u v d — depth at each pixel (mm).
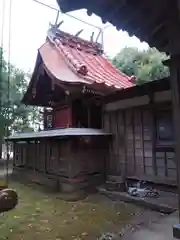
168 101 7168
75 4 2322
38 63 10664
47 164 10281
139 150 8094
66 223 5410
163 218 3994
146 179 7762
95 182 8961
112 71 11828
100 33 13148
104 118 9531
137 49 16250
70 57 10469
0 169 15273
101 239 4367
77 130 8820
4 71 14773
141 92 8039
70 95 9312
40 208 6695
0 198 3355
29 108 17656
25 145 12250
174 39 2621
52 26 11836
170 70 2744
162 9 2461
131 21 2682
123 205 6766
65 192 8641
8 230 5031
